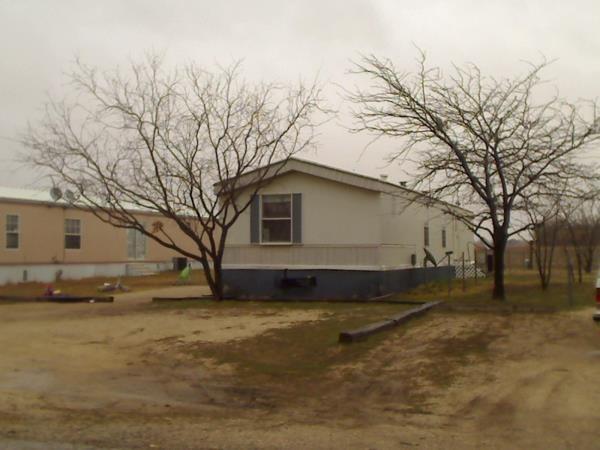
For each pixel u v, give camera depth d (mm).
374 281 19875
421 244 25391
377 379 9023
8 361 10742
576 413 7051
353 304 17375
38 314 17594
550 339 11461
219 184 19391
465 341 11320
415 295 20188
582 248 30938
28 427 6844
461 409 7449
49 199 31109
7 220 29469
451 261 30062
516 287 22203
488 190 16812
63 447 6090
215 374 9656
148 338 12789
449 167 17094
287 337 12148
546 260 28156
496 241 17453
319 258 20625
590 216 30688
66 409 7719
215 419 7270
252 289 21359
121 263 35438
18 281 29797
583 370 9078
